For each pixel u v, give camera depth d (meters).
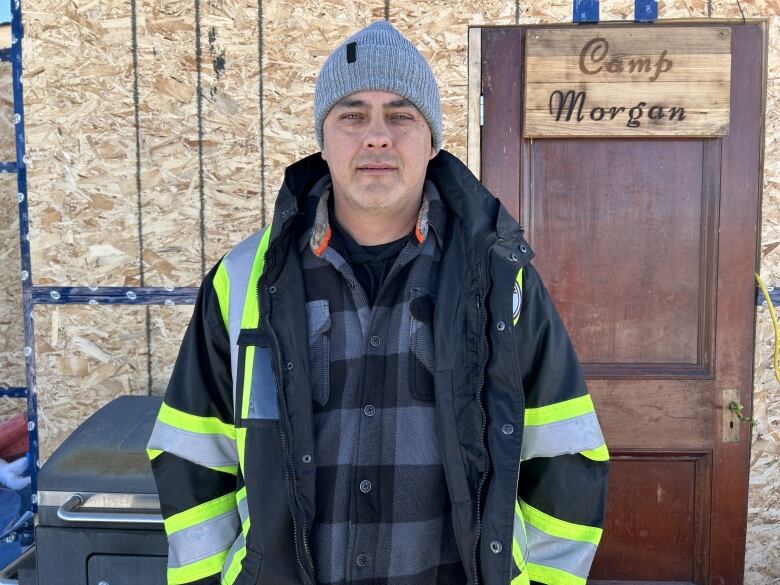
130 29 2.85
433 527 1.44
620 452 2.92
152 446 1.56
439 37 2.82
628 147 2.86
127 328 2.92
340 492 1.43
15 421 3.89
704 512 2.93
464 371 1.43
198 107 2.87
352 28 2.84
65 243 2.91
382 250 1.58
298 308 1.47
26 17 2.85
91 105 2.87
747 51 2.81
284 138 2.87
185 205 2.89
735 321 2.88
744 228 2.86
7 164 4.05
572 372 1.53
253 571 1.39
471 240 1.49
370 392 1.45
